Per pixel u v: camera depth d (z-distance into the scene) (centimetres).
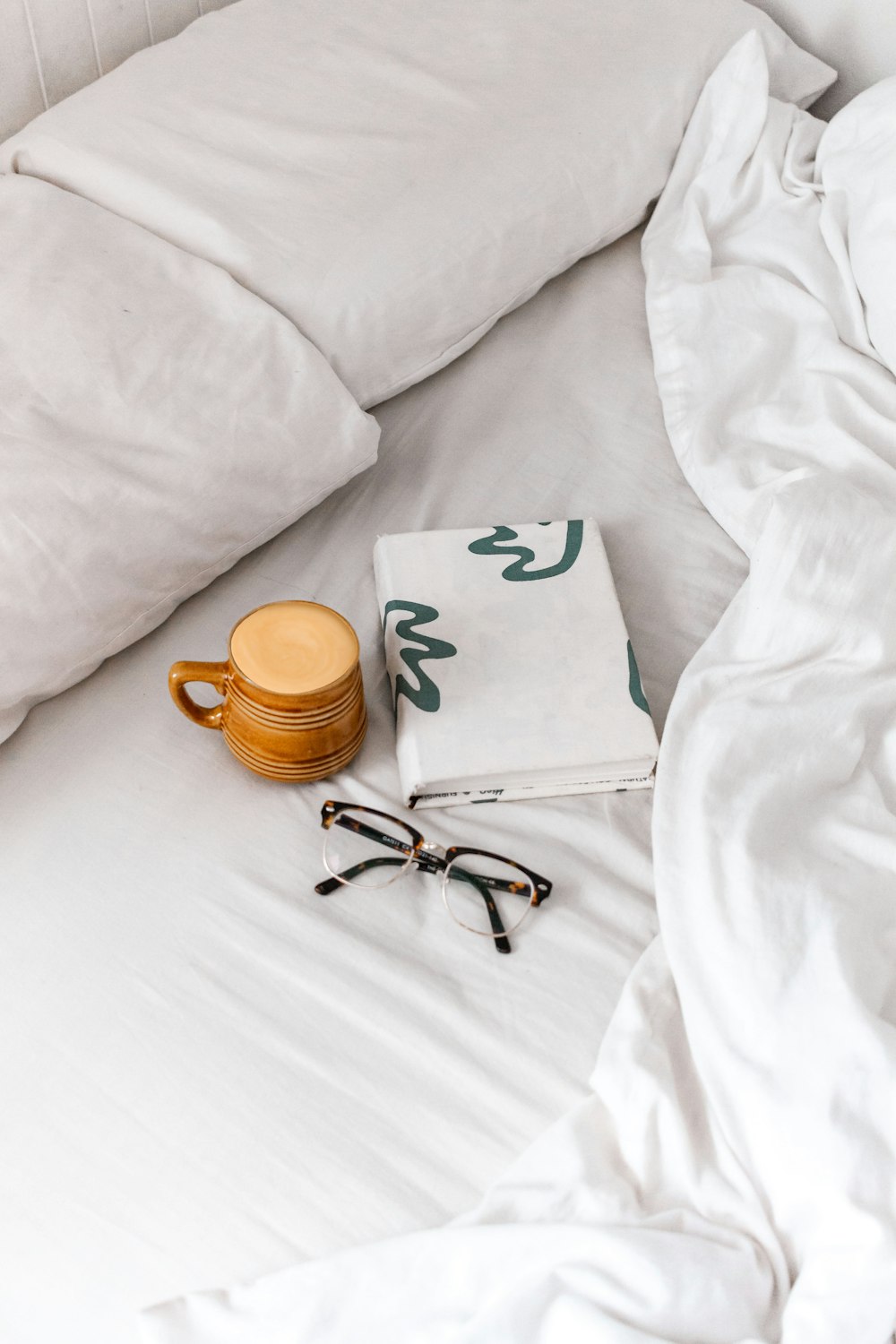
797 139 122
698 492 99
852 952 65
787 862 69
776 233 115
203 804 76
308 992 67
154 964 68
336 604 89
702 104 121
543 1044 65
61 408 82
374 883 72
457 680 79
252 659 72
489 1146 62
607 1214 58
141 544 81
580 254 116
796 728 75
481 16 120
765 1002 63
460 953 69
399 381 103
